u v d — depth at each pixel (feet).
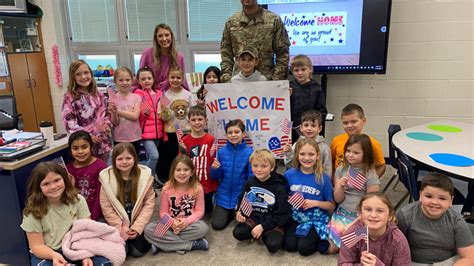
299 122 9.46
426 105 11.76
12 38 12.99
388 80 11.82
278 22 9.38
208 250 7.46
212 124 9.15
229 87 8.84
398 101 11.93
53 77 14.29
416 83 11.64
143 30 13.99
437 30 11.07
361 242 5.17
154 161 9.74
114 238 6.51
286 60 9.54
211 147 8.81
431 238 5.34
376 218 4.93
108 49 14.43
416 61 11.46
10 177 6.32
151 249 7.49
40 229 6.08
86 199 7.39
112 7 13.93
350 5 10.62
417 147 7.29
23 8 12.76
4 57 12.41
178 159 7.64
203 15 13.38
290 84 9.51
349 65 11.10
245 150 8.46
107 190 7.16
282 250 7.38
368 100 12.14
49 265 5.93
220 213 8.46
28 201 6.01
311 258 7.11
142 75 9.81
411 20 11.15
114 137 9.55
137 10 13.79
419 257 5.50
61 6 14.11
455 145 7.40
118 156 7.18
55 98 14.52
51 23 13.75
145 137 9.88
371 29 10.65
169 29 10.05
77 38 14.57
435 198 5.11
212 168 8.38
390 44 11.49
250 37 9.43
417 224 5.43
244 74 9.07
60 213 6.23
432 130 8.69
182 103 9.87
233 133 8.25
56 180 6.01
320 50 11.21
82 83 8.30
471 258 5.14
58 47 14.05
